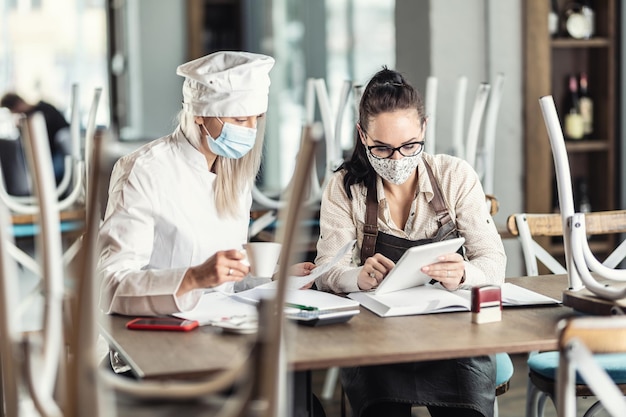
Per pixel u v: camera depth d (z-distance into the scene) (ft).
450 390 8.70
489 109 14.92
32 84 28.09
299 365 6.86
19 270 17.79
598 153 17.84
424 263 8.63
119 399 6.54
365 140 9.53
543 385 9.03
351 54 25.35
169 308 8.39
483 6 16.85
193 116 9.50
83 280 5.56
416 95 9.37
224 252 8.38
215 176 9.66
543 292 9.32
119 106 28.04
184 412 6.39
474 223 9.80
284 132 28.73
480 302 7.97
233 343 7.50
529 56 16.87
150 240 9.20
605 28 17.51
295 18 28.04
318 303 8.43
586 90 17.65
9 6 27.89
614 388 5.77
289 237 5.72
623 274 8.67
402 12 17.54
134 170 9.32
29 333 6.95
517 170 17.16
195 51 28.25
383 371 8.77
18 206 14.69
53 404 5.95
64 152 21.75
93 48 28.30
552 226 11.03
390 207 9.94
